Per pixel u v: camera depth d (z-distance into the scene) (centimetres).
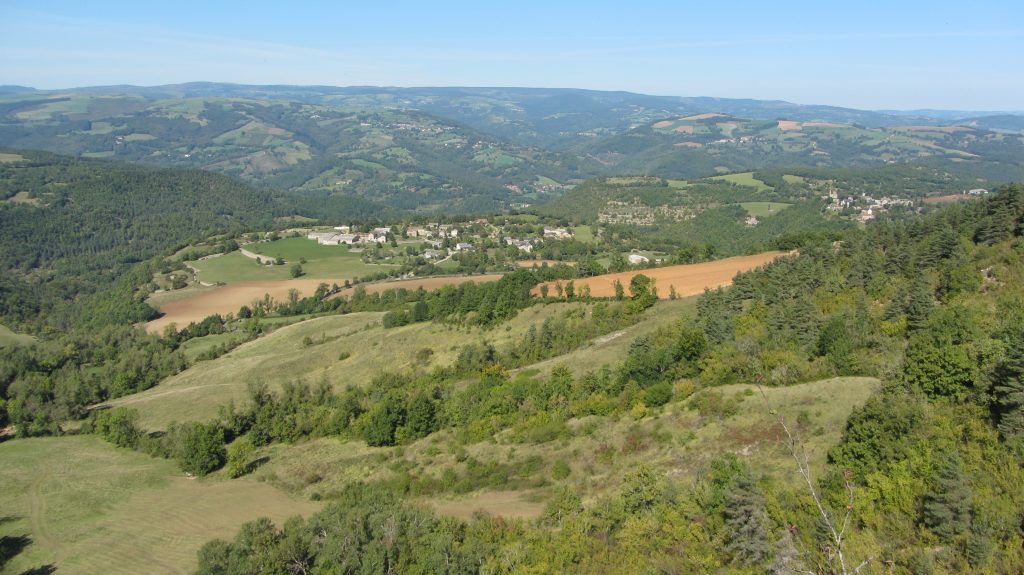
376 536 3925
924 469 3375
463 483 5225
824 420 4506
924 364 4369
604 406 5650
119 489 6172
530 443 5600
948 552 2778
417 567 3681
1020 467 3180
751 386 5216
